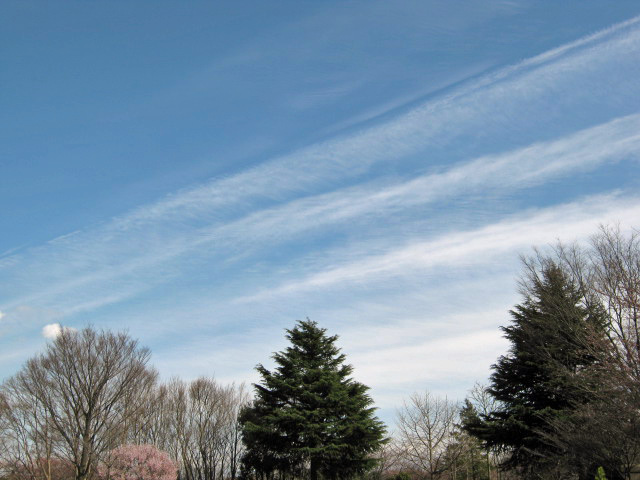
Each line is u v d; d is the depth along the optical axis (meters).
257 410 40.88
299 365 40.09
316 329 42.97
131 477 36.62
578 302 25.78
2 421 37.66
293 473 39.62
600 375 19.36
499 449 30.42
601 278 23.30
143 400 44.12
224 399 52.75
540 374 28.20
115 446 39.62
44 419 37.31
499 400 30.88
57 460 40.22
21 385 37.81
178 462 47.62
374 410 39.75
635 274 22.20
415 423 43.84
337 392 38.03
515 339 30.17
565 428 22.02
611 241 24.61
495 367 31.34
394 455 46.78
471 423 31.00
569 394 25.58
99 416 38.16
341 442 36.53
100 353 38.78
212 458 50.09
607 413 18.62
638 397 16.81
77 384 37.94
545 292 26.88
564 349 25.36
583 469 21.11
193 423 51.09
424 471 43.94
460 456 42.66
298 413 36.56
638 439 17.44
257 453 40.69
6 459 37.38
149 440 48.97
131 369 40.09
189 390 52.38
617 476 19.39
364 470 38.19
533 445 27.52
